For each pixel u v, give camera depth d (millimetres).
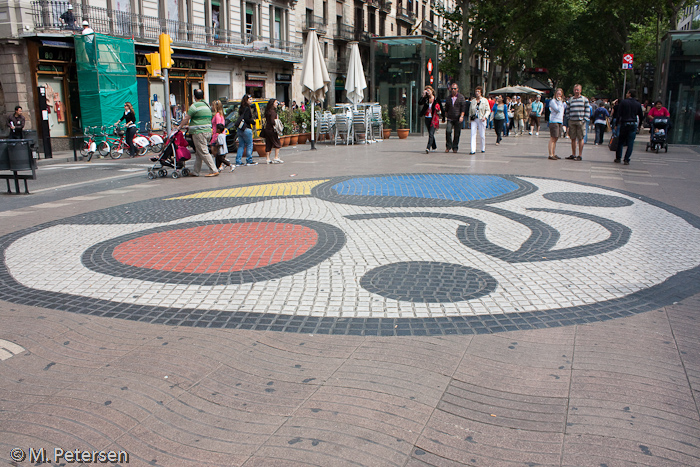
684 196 9531
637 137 25484
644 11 39469
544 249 6137
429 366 3469
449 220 7555
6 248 6574
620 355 3619
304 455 2594
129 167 15516
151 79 26891
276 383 3266
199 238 6773
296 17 39844
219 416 2924
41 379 3320
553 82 79188
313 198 9344
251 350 3705
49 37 21859
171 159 12562
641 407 2998
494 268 5445
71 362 3545
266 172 13094
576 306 4477
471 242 6418
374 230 7012
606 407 3002
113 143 19016
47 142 19047
